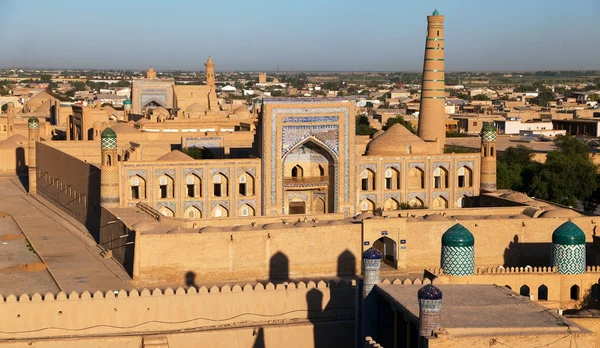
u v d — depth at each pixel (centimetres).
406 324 2775
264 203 6012
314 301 3406
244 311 3381
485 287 2962
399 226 4881
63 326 3278
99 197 5900
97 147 8000
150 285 4562
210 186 5953
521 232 5016
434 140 7288
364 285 3086
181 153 6069
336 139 6106
